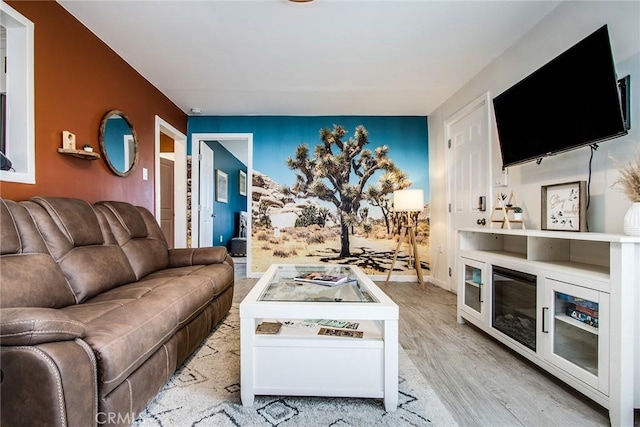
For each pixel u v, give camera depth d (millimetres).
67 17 2230
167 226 5105
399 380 1760
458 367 1913
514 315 2070
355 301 1650
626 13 1721
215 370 1871
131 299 1659
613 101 1639
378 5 2160
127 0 2113
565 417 1444
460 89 3578
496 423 1400
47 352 965
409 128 4535
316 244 4543
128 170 2994
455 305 3236
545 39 2293
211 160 5164
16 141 1911
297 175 4559
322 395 1516
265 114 4531
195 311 1929
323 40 2607
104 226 2219
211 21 2350
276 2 2135
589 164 1928
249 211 4562
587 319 1539
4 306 1274
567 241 2027
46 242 1688
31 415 945
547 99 2086
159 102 3652
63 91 2201
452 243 3793
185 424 1378
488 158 3004
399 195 3982
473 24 2383
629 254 1344
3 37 1931
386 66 3064
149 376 1428
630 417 1343
